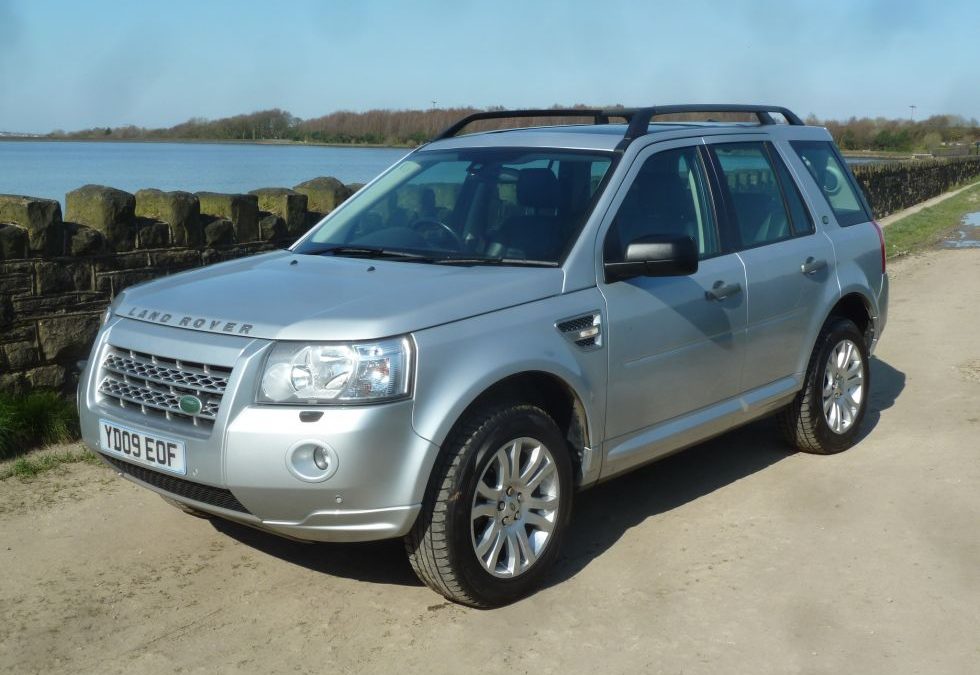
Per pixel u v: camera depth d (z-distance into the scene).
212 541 4.62
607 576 4.25
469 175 4.81
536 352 3.89
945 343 8.67
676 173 4.83
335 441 3.43
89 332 5.99
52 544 4.56
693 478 5.46
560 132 4.96
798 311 5.34
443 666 3.53
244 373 3.53
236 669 3.52
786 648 3.63
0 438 5.55
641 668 3.51
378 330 3.53
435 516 3.66
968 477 5.36
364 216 4.95
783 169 5.56
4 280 5.62
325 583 4.20
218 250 6.62
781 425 5.73
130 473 3.96
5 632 3.77
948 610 3.89
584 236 4.28
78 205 6.06
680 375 4.60
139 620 3.88
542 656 3.59
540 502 4.02
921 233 19.44
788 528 4.73
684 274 4.20
